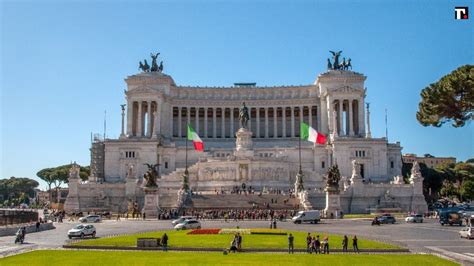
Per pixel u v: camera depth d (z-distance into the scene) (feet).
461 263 143.02
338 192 338.54
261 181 463.83
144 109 603.67
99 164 552.41
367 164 509.76
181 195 376.48
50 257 150.92
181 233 223.71
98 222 306.14
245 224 279.28
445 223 283.18
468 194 604.49
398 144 524.93
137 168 519.19
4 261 141.90
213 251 168.96
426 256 155.94
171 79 609.42
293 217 305.12
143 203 411.34
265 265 134.41
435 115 182.29
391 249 169.27
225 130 638.94
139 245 176.14
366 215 361.71
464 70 171.42
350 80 590.96
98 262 139.64
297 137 608.19
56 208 532.73
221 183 461.78
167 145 537.65
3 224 251.80
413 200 411.54
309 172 481.05
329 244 181.06
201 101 619.67
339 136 547.08
